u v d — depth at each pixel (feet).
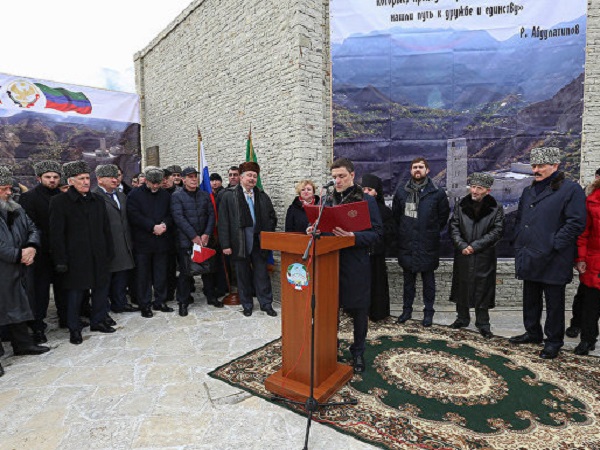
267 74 16.79
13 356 11.01
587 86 14.61
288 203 16.20
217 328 13.15
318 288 8.22
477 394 8.70
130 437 7.25
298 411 8.05
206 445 7.00
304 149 15.38
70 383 9.37
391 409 8.11
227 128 20.12
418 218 12.84
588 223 10.48
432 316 13.35
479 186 11.94
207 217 15.11
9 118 22.29
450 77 15.38
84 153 25.12
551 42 14.74
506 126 15.31
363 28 15.57
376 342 11.74
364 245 9.03
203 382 9.36
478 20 15.02
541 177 10.68
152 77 28.27
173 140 26.21
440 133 15.67
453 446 6.91
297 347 8.63
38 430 7.49
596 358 10.55
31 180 23.18
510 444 6.96
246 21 17.81
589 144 14.80
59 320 13.64
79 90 24.76
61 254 11.44
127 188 18.04
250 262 15.89
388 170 16.05
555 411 8.02
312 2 15.15
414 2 15.20
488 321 12.49
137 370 10.03
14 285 10.63
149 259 14.46
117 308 14.93
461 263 12.44
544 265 10.46
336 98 15.99
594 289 10.45
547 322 10.70
